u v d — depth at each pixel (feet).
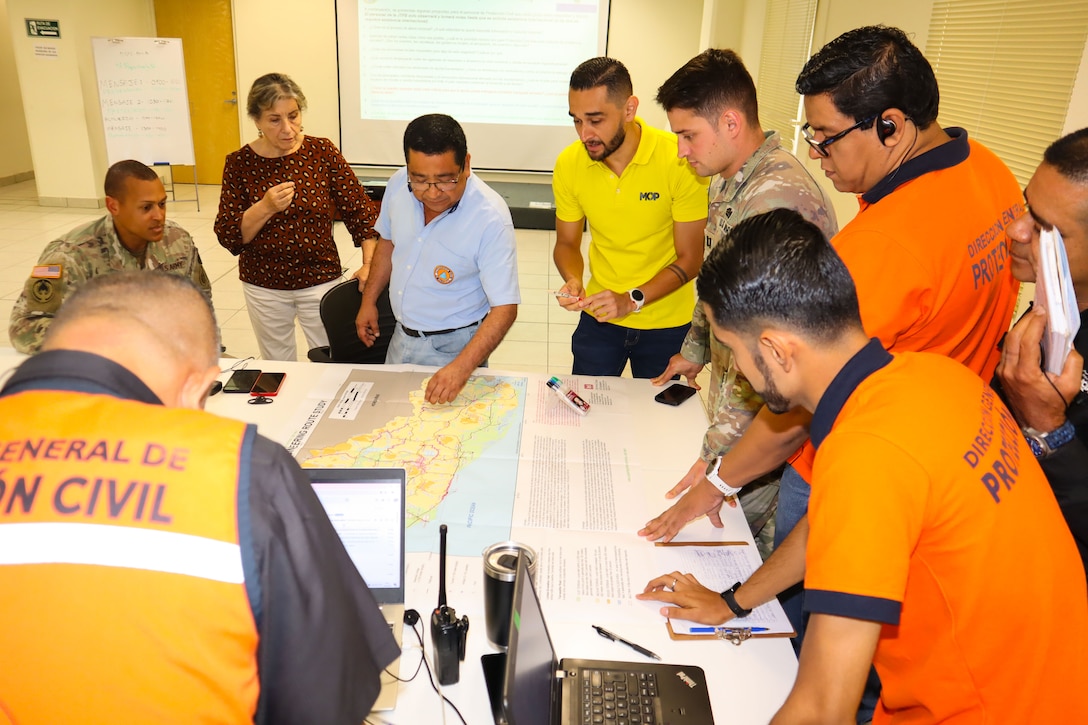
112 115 22.50
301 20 25.99
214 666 2.41
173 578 2.37
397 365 7.70
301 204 9.73
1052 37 7.77
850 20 13.20
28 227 21.83
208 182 28.63
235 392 6.91
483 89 25.54
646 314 8.74
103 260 7.41
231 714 2.47
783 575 4.25
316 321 10.43
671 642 4.26
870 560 2.77
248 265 10.03
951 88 9.91
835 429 3.07
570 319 16.39
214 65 27.02
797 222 3.18
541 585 4.65
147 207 7.11
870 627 2.78
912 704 3.48
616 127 7.71
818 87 4.56
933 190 4.44
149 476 2.43
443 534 3.98
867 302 4.40
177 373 2.79
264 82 9.25
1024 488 3.15
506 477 5.77
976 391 3.25
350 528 4.16
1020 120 8.34
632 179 8.19
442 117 6.47
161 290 2.82
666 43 25.54
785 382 3.24
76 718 2.35
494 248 7.22
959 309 4.62
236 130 27.89
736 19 21.52
